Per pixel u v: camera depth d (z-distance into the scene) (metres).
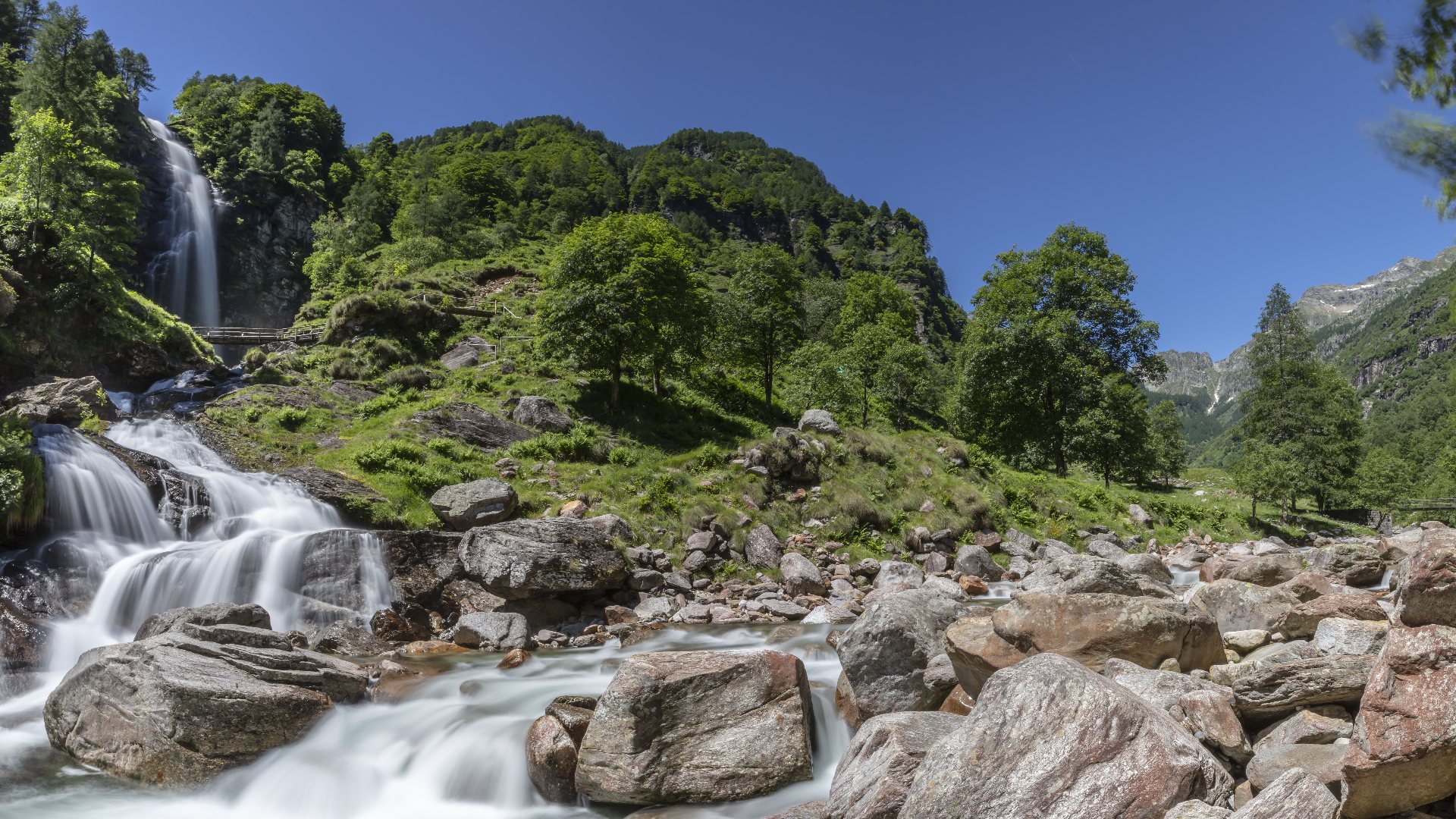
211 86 116.50
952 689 9.29
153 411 27.55
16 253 31.38
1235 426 65.44
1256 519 37.16
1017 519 28.95
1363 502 59.16
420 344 40.97
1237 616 10.80
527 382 36.00
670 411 37.25
